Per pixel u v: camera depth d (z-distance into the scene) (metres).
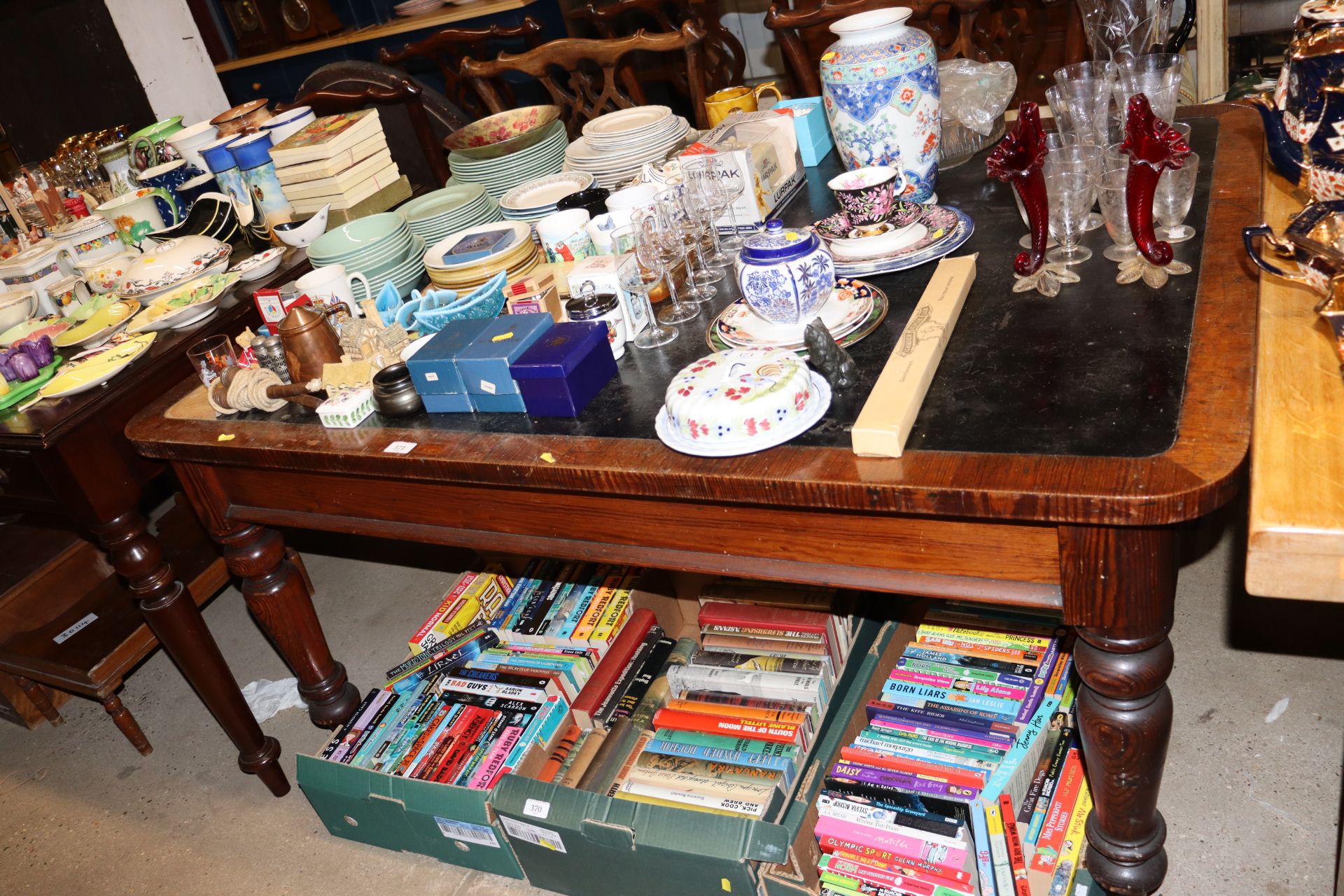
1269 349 0.99
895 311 1.28
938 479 0.96
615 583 1.89
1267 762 1.57
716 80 3.81
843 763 1.41
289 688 2.28
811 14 2.13
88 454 1.62
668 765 1.55
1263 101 1.20
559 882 1.62
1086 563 0.97
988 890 1.34
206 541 2.37
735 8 4.32
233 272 1.93
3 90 3.18
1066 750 1.45
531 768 1.66
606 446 1.17
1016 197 1.52
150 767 2.16
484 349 1.29
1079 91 1.38
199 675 1.82
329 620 2.50
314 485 1.50
